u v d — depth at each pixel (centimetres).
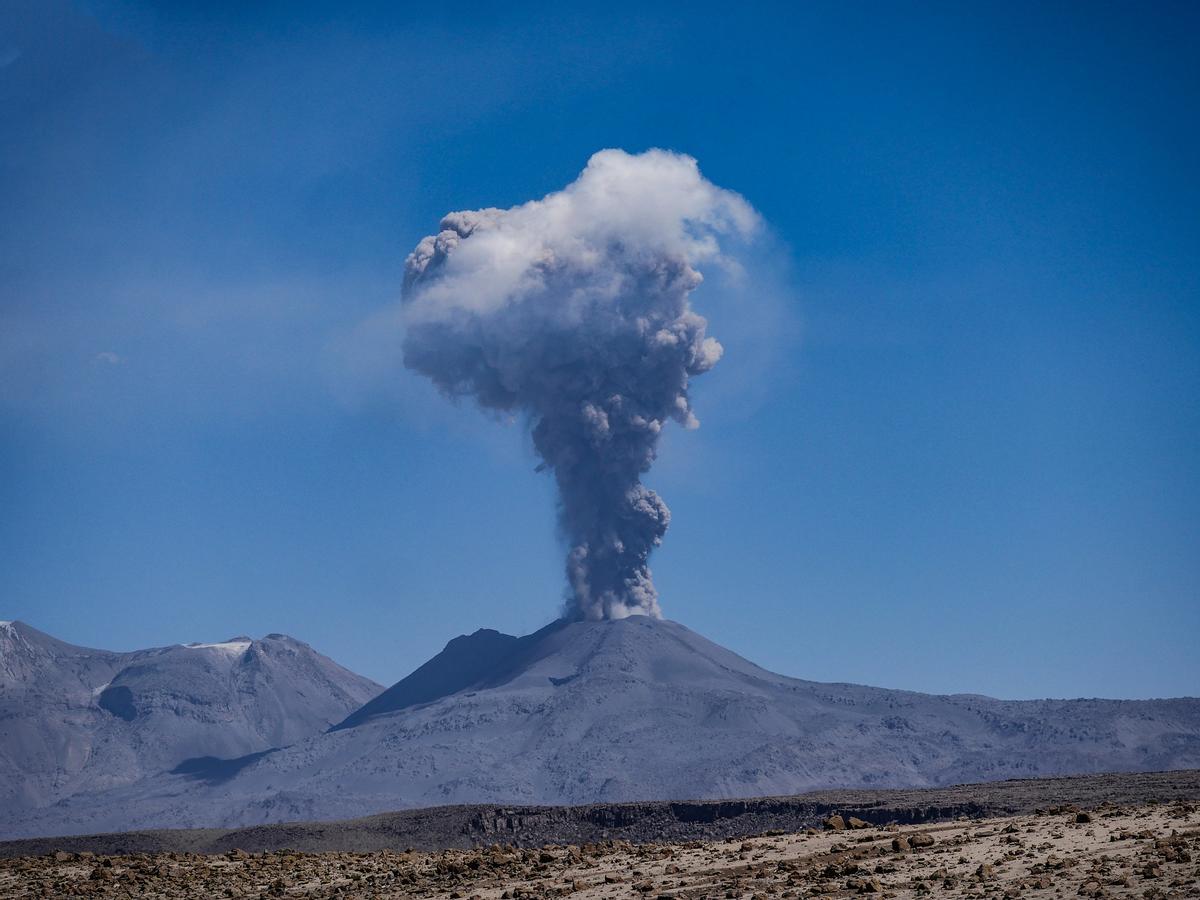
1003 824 10744
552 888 10225
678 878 9994
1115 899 7831
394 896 10769
